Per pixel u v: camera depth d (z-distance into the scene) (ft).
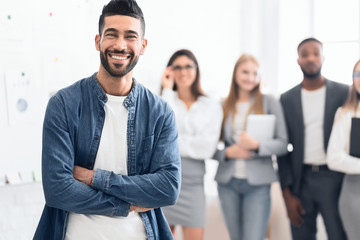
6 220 7.24
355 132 6.98
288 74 10.40
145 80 9.27
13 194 7.29
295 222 8.17
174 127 4.52
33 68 7.40
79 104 4.18
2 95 7.09
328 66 9.36
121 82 4.19
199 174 8.31
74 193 3.95
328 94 7.65
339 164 7.00
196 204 8.27
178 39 9.78
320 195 7.77
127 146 4.25
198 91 8.48
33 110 7.43
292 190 8.18
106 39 3.94
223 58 10.52
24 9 7.25
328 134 7.59
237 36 10.70
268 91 10.02
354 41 8.91
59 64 7.70
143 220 4.30
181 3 9.80
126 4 3.95
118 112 4.26
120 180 4.09
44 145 4.06
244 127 8.35
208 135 8.23
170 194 4.28
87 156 4.17
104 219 4.11
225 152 8.30
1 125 7.10
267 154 7.88
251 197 8.25
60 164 3.98
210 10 10.27
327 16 9.48
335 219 7.68
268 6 10.64
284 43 10.41
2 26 7.01
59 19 7.67
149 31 9.32
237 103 8.50
